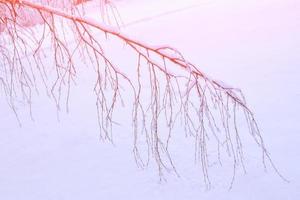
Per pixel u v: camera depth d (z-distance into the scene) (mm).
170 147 7906
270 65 10539
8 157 8875
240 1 17578
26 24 3701
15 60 3896
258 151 7234
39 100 11039
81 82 11297
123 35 2855
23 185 7789
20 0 3051
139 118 9180
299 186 6285
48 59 9945
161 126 8562
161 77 10609
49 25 3131
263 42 12219
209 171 7004
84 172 7824
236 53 11953
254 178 6645
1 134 9836
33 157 8711
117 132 8844
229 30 14133
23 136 9633
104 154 8242
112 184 7297
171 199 6656
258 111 8500
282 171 6656
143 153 7938
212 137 7844
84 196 7160
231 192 6480
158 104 3158
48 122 10039
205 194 6574
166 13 18344
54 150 8820
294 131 7602
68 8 3430
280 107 8492
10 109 10766
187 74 10258
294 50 11055
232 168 6953
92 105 10344
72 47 10672
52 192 7426
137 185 7113
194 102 9055
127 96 10375
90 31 3016
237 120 8211
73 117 10039
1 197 7504
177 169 7254
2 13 3422
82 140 8977
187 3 19469
